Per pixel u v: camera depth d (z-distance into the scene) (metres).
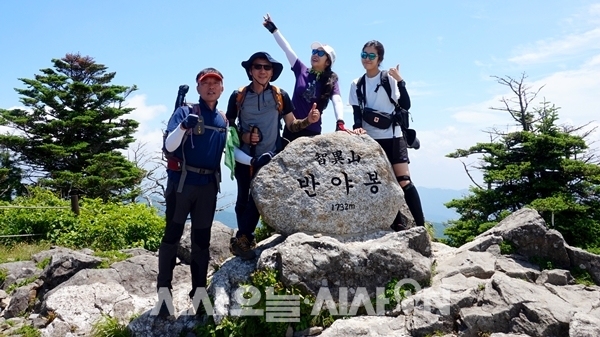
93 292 6.75
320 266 5.52
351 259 5.61
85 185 24.25
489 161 22.38
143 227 12.30
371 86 6.75
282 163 6.25
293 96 6.66
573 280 5.92
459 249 6.79
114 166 25.95
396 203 6.37
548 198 18.75
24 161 26.45
